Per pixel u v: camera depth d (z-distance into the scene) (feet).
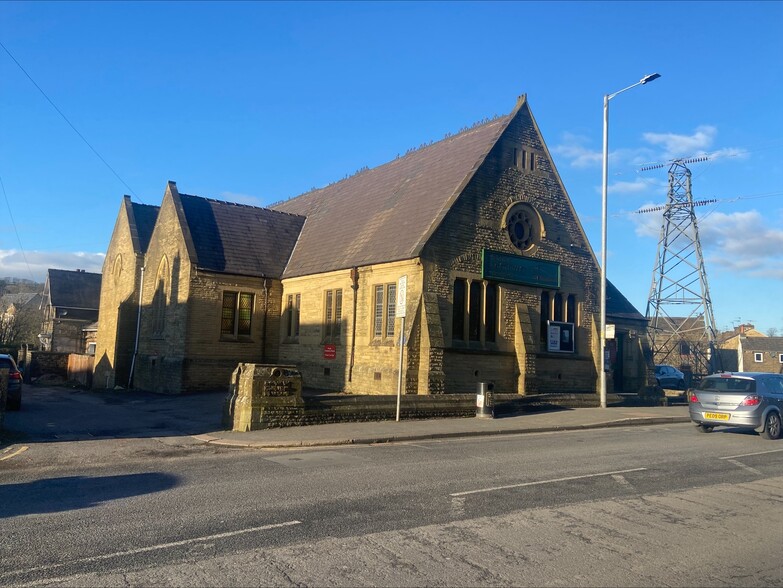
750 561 21.30
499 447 45.93
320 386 84.74
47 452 40.78
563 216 87.86
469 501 28.19
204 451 42.57
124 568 19.02
